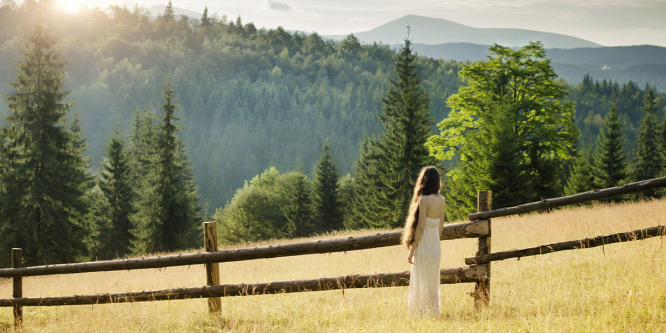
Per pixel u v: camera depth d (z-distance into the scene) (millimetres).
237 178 173250
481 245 5938
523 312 5355
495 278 8117
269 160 187750
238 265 15117
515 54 30109
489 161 27234
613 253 8125
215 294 6688
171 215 40031
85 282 15023
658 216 11492
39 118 29297
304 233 59156
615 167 51219
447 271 5957
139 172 51969
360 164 68375
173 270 16328
